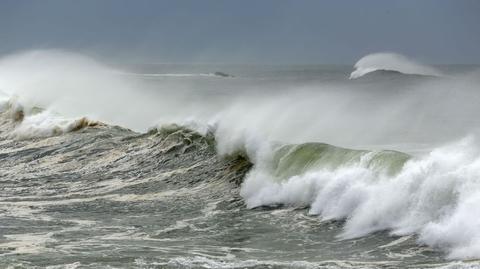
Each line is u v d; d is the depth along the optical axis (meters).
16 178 62.94
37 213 47.75
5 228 42.47
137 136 74.44
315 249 37.12
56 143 78.62
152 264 32.72
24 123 90.19
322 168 49.28
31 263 33.09
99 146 73.56
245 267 32.09
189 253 36.00
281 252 36.62
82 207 50.00
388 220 39.81
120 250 36.47
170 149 67.00
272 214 46.22
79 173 63.84
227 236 40.81
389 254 35.06
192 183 57.12
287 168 52.53
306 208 46.34
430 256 34.09
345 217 42.69
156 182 58.41
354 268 32.16
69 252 35.75
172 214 47.38
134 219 45.81
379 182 42.66
